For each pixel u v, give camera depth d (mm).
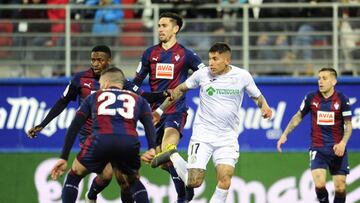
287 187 42031
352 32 43125
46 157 42156
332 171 37062
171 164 33750
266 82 42188
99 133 27641
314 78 42125
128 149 27688
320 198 36750
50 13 43594
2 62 43281
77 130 27625
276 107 42188
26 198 42156
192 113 42031
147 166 41719
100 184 32000
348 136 36281
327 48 42938
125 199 31391
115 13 43281
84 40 43094
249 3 43812
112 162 28531
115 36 43094
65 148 27484
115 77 28453
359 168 42000
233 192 41969
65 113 42281
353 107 42188
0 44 43375
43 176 42156
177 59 33281
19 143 42281
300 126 42188
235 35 42969
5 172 42188
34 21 43281
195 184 31156
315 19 43000
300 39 43062
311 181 42031
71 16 43375
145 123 27984
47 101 42375
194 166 31203
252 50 43094
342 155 36188
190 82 31406
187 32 43062
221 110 31219
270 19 43062
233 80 31141
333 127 36688
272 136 42156
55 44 43281
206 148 31359
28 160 42188
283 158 42156
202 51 42969
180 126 33062
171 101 31469
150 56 33500
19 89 42375
